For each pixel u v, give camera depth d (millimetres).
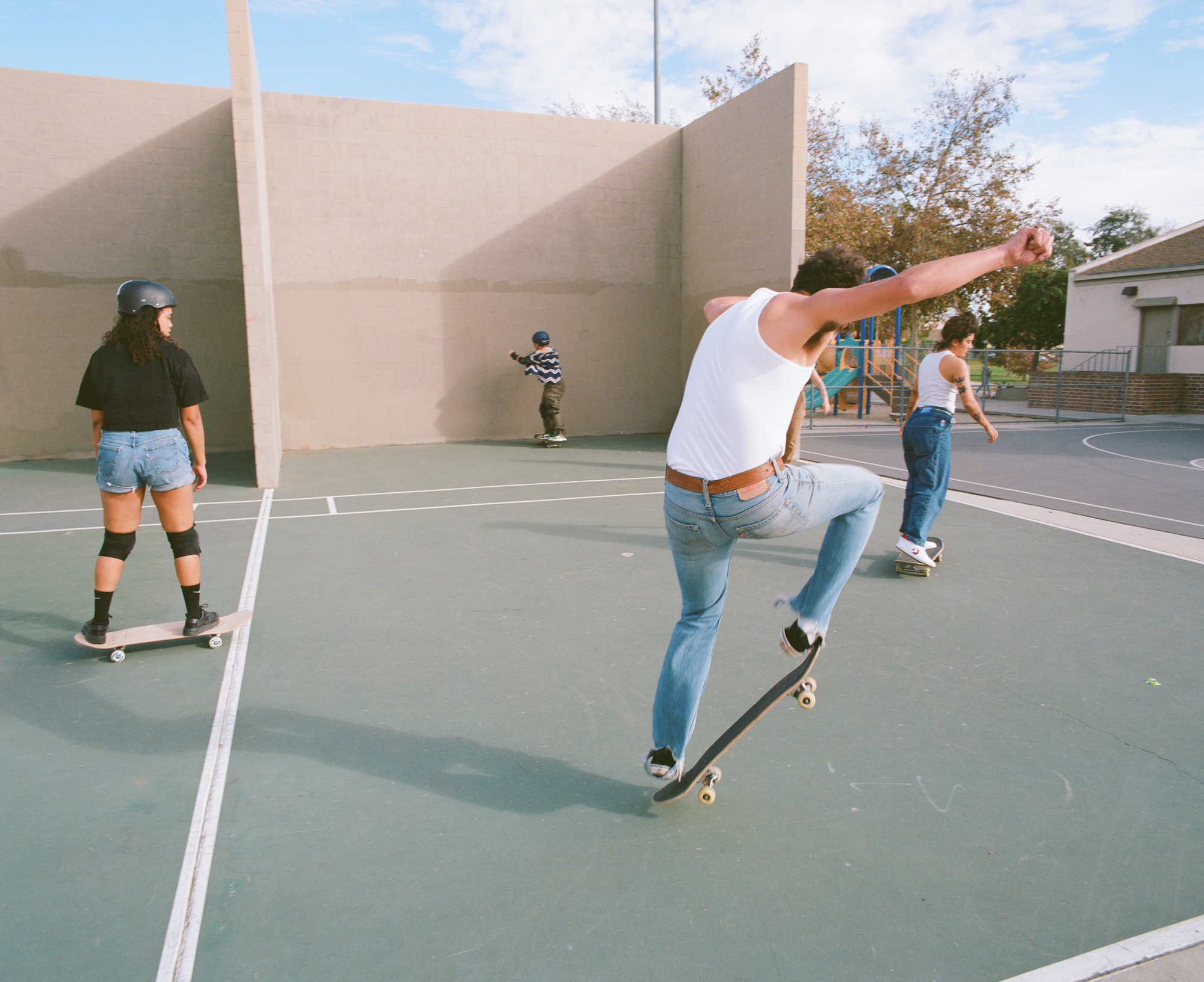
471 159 11820
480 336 12211
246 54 7742
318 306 11383
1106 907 2094
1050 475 9125
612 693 3395
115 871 2232
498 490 8109
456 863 2277
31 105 10055
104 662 3727
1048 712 3207
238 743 2965
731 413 2125
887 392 18766
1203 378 17469
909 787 2672
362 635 4074
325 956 1918
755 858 2303
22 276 10258
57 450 10664
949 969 1875
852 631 4102
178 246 10812
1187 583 4922
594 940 1972
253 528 6395
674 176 12867
